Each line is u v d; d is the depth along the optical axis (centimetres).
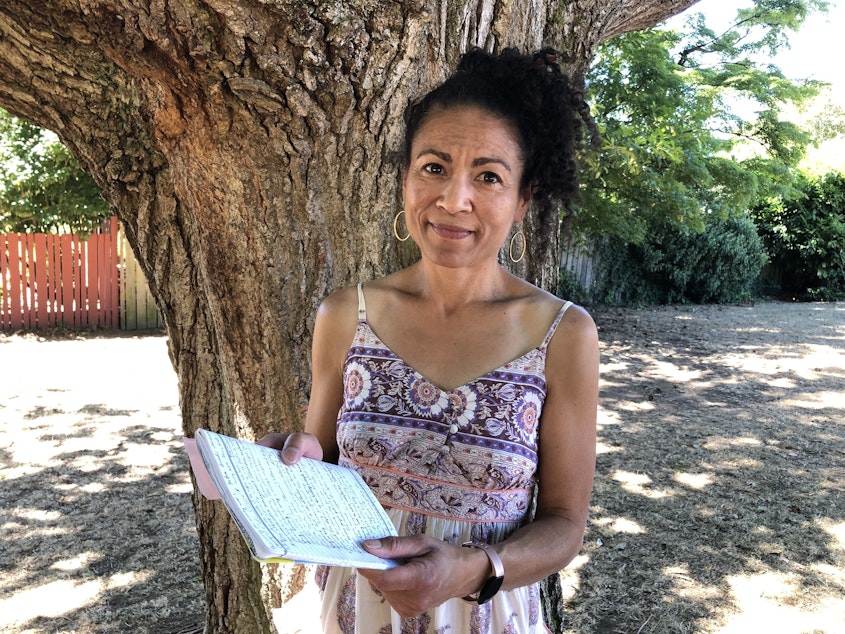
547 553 130
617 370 881
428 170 135
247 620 236
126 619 341
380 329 146
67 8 158
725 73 1151
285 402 197
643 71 958
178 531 427
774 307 1477
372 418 139
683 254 1444
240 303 192
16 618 341
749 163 1140
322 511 116
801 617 347
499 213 134
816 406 723
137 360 859
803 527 442
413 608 116
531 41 194
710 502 476
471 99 132
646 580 378
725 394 768
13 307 998
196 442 118
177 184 188
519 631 141
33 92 193
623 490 494
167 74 162
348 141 178
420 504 135
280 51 158
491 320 140
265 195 180
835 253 1603
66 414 643
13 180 973
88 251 1021
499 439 134
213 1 148
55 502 462
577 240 1170
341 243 187
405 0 162
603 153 746
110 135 202
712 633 333
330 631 145
